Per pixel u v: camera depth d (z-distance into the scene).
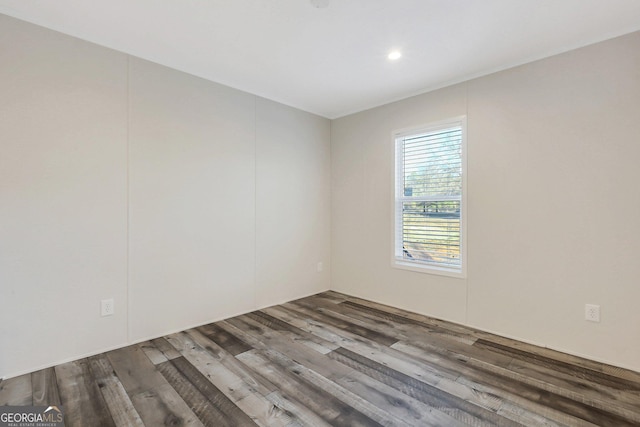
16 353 2.19
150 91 2.77
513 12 2.11
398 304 3.70
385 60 2.79
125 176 2.64
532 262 2.74
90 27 2.32
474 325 3.10
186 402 1.93
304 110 4.07
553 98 2.61
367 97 3.65
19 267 2.19
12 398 1.95
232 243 3.37
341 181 4.29
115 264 2.60
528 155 2.74
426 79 3.17
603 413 1.84
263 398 1.98
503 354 2.56
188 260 3.04
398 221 3.74
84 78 2.43
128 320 2.68
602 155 2.40
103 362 2.39
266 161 3.66
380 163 3.85
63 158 2.35
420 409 1.89
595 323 2.45
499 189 2.91
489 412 1.86
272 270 3.76
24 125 2.19
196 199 3.08
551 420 1.79
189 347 2.66
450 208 3.31
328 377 2.22
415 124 3.52
